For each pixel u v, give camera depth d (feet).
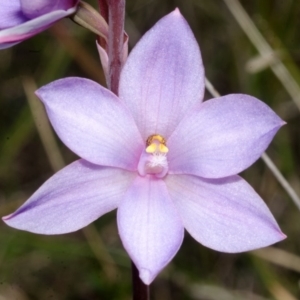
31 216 0.36
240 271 0.66
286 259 0.59
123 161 0.38
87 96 0.37
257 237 0.37
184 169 0.38
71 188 0.37
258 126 0.37
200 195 0.38
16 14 0.39
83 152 0.37
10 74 0.71
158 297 0.65
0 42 0.36
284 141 0.64
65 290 0.64
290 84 0.56
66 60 0.64
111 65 0.39
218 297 0.62
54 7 0.38
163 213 0.37
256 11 0.63
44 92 0.36
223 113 0.38
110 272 0.61
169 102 0.39
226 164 0.38
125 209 0.37
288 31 0.62
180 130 0.38
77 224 0.37
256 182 0.67
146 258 0.35
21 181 0.71
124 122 0.38
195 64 0.38
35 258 0.64
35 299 0.64
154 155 0.38
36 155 0.72
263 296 0.65
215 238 0.37
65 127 0.37
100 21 0.39
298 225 0.65
